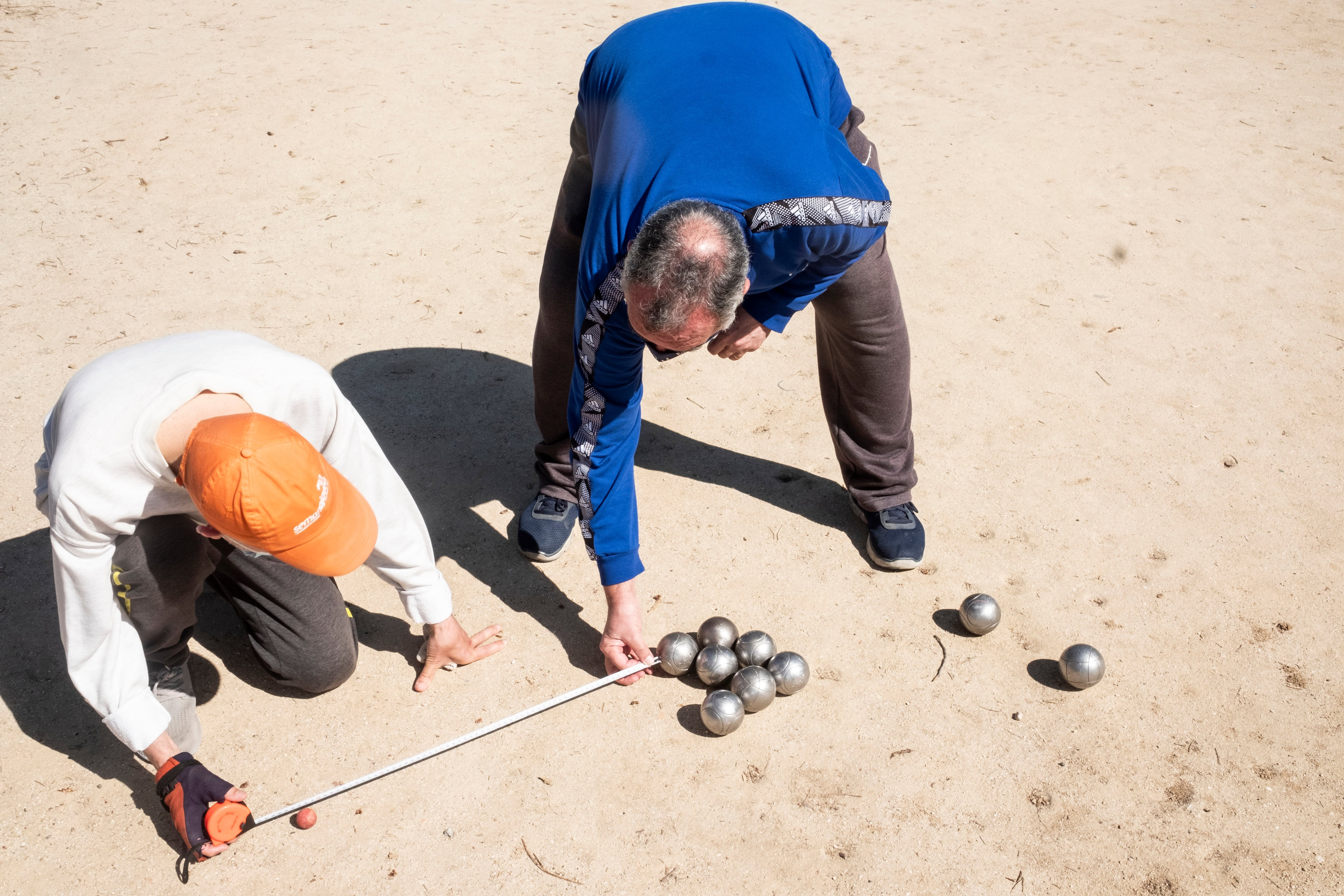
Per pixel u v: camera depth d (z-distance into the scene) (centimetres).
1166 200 645
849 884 273
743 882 274
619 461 279
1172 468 423
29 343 479
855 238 248
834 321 329
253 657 334
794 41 278
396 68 812
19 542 369
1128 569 374
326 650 304
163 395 233
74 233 573
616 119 261
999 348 500
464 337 502
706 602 359
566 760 304
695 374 483
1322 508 402
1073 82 834
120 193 617
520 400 462
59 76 775
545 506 382
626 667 321
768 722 317
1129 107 786
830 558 380
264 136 692
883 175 671
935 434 441
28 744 304
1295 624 352
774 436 443
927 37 937
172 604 277
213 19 909
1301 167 690
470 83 791
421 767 301
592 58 297
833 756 307
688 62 261
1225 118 766
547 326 345
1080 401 463
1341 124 756
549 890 271
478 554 379
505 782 298
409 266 557
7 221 582
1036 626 352
